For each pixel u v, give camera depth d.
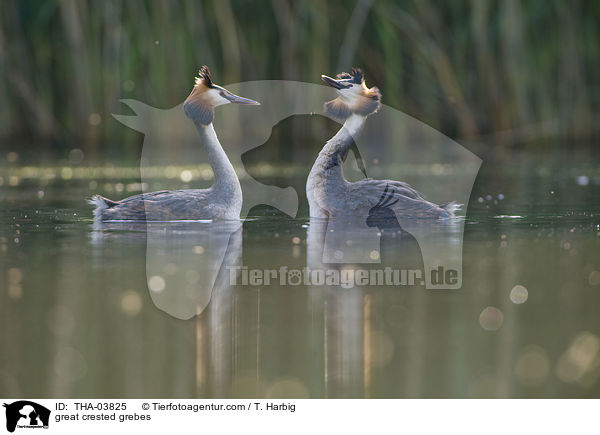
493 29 30.05
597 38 30.17
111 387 6.99
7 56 30.09
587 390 6.93
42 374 7.26
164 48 29.45
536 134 29.94
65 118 30.62
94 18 29.62
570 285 9.61
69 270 10.44
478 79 30.45
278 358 7.57
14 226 13.73
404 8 29.81
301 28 29.53
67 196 17.75
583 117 30.41
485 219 14.23
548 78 30.16
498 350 7.68
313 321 8.55
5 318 8.57
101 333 8.20
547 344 7.79
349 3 29.59
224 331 8.29
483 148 28.89
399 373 7.25
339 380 7.10
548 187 18.80
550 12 29.70
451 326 8.34
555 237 12.40
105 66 29.80
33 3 29.64
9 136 30.98
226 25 29.48
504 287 9.61
